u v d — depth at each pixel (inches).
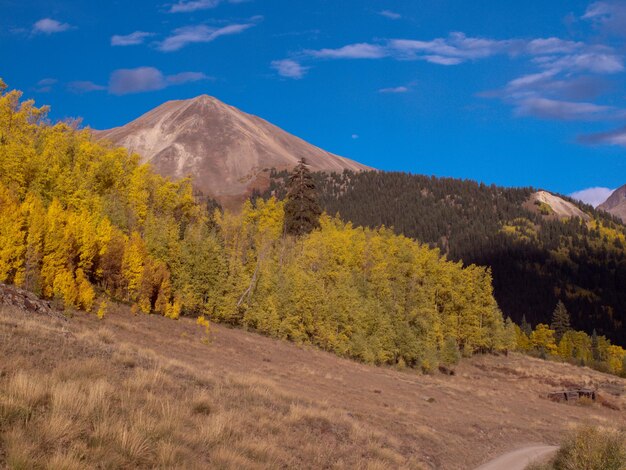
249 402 612.1
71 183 1717.5
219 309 1932.8
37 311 846.5
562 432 1407.5
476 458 876.6
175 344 1220.5
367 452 591.2
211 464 335.6
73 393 350.3
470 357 3112.7
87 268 1358.3
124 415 362.0
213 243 2048.5
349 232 3654.0
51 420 288.7
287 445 485.4
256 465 366.0
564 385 2706.7
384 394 1350.9
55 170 1658.5
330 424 646.5
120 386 457.4
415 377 2112.5
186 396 502.6
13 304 799.7
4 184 1451.8
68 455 253.0
